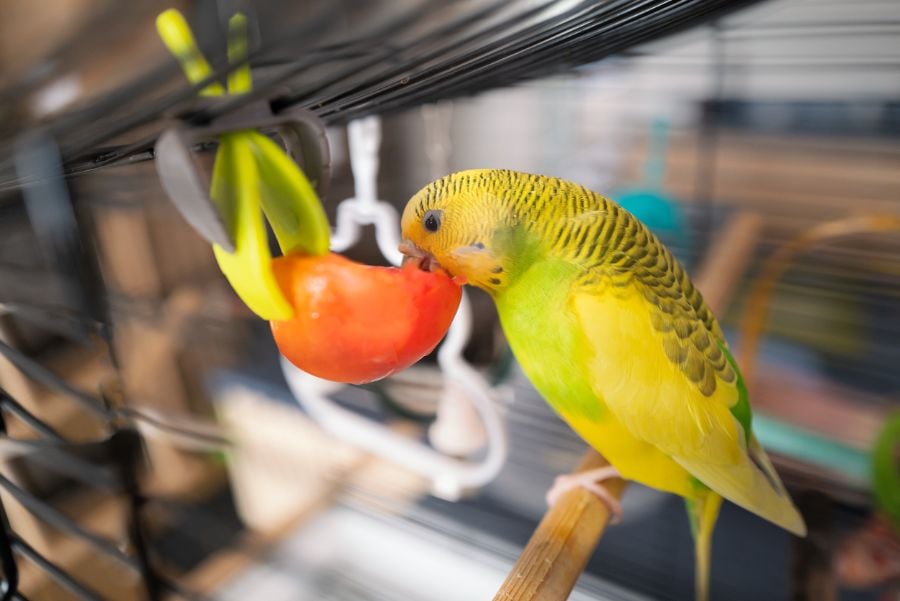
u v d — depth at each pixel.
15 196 0.33
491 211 0.42
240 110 0.19
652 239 0.46
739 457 0.46
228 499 0.90
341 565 0.90
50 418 0.44
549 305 0.43
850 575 0.71
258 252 0.20
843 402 0.84
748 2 0.49
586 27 0.30
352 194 0.75
